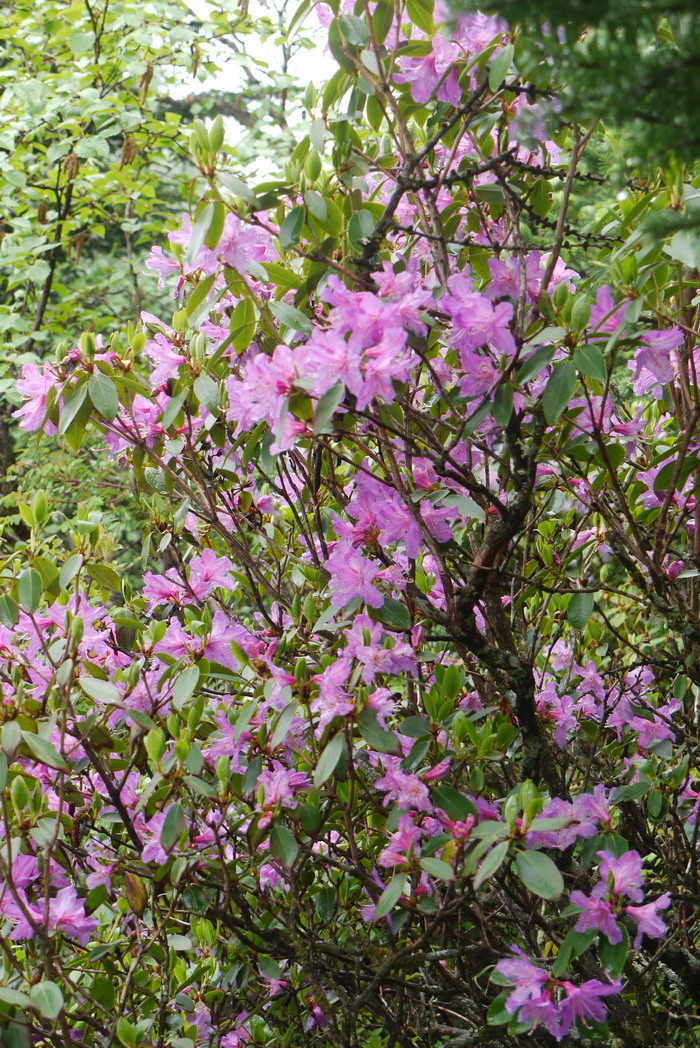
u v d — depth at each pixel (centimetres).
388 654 152
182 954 220
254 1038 191
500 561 186
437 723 159
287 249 167
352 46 177
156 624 172
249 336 176
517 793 145
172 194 716
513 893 183
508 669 168
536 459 158
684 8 92
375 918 143
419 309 155
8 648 175
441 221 189
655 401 236
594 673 222
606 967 139
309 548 206
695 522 197
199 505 202
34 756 153
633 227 171
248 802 169
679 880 201
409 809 157
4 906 161
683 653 228
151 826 164
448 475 160
